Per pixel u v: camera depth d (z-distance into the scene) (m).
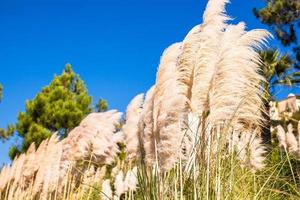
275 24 20.81
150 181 4.84
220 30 5.48
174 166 4.83
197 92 5.33
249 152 6.00
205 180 4.68
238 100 5.34
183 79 5.38
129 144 5.67
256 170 6.23
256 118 5.54
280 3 20.58
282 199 5.85
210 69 5.34
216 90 5.31
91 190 7.90
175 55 4.97
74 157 8.45
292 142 8.53
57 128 19.00
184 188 4.76
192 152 4.93
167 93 4.88
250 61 5.40
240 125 5.56
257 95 5.48
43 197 8.41
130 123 5.72
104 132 8.37
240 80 5.35
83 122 8.51
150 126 4.98
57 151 8.51
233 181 4.96
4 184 9.16
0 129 20.94
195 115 5.33
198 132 5.21
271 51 14.91
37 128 18.27
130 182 6.38
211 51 5.38
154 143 4.94
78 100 20.52
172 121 4.84
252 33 5.43
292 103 14.77
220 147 4.93
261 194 5.33
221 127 5.29
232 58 5.33
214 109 5.27
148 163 4.95
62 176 8.46
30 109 19.14
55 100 19.61
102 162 8.59
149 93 5.12
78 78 21.83
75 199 8.12
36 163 8.90
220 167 4.86
